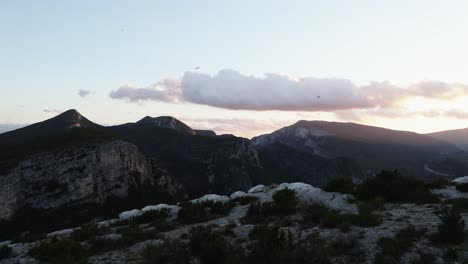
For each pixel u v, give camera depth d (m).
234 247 13.91
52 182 166.62
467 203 17.44
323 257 12.13
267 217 19.17
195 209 21.55
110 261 14.46
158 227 19.50
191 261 13.37
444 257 11.65
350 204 19.28
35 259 15.87
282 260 12.22
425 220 15.64
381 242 13.00
